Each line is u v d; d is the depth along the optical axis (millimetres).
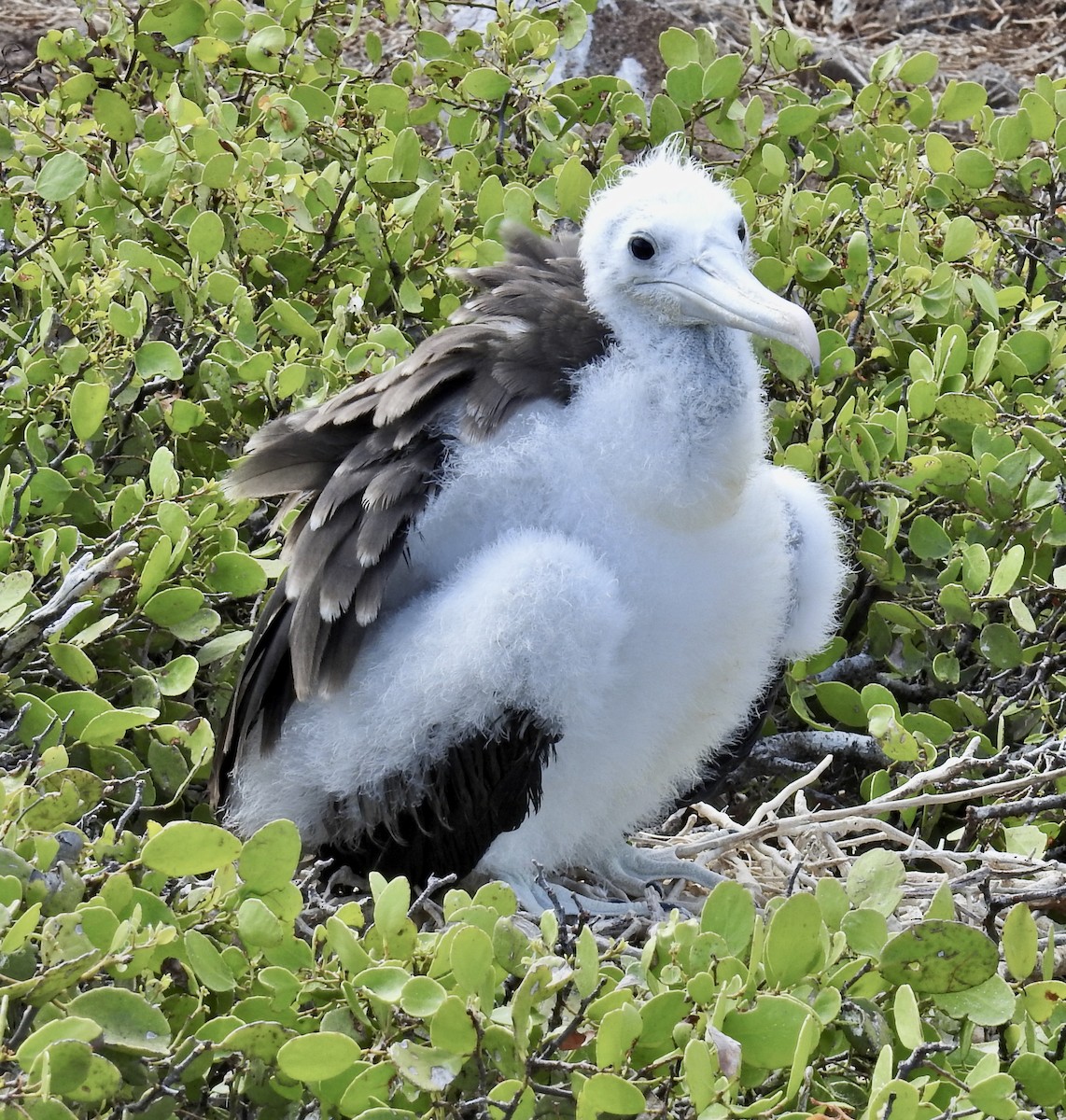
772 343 12523
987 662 11938
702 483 8953
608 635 8789
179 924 7395
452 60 15633
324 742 9547
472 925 6984
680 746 9898
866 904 8500
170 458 10500
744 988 7398
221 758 10156
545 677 8773
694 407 9070
